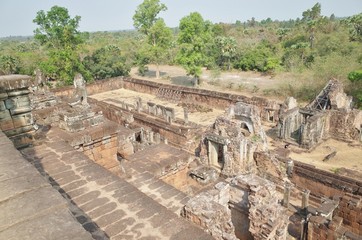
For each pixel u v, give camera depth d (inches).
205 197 252.2
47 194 111.6
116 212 192.5
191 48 1824.6
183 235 173.2
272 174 683.4
